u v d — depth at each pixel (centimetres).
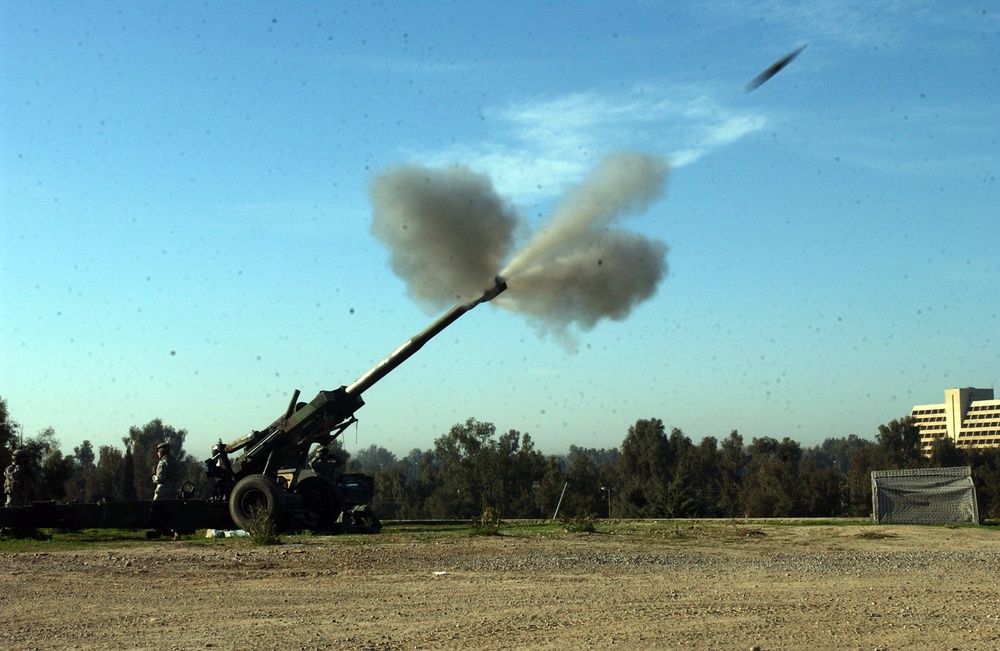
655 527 2944
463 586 1520
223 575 1672
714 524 3194
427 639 1095
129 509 2784
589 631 1132
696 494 7088
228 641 1095
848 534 2520
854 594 1410
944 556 1930
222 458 2959
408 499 9725
